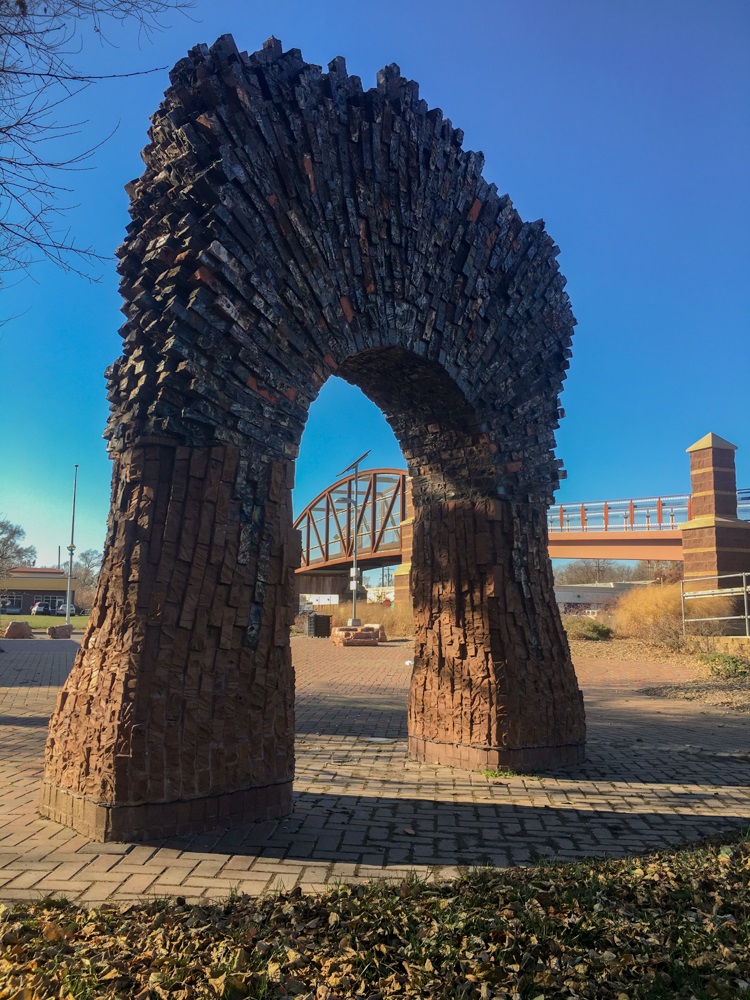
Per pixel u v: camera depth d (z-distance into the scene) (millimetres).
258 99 5570
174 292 5215
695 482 22625
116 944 3201
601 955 3197
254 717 5344
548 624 7801
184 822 4836
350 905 3635
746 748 8727
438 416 7805
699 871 4242
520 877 4188
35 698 12055
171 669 4922
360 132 6363
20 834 4770
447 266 7156
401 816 5613
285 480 5773
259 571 5488
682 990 2980
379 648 25516
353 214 6281
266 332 5605
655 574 46719
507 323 7766
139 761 4699
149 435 5129
